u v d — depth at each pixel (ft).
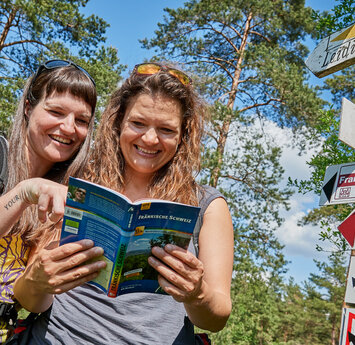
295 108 46.24
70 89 6.70
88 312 5.42
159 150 6.03
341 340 9.25
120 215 4.54
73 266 4.65
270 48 47.39
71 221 4.74
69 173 6.94
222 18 49.03
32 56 47.06
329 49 10.93
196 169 6.50
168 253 4.71
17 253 6.15
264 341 114.11
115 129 6.49
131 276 4.79
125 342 5.29
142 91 5.93
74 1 50.29
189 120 6.44
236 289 45.39
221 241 5.65
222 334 39.58
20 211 5.30
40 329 5.57
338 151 17.07
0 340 5.85
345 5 15.47
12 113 39.09
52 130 6.66
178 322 5.56
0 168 6.37
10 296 5.96
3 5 43.55
